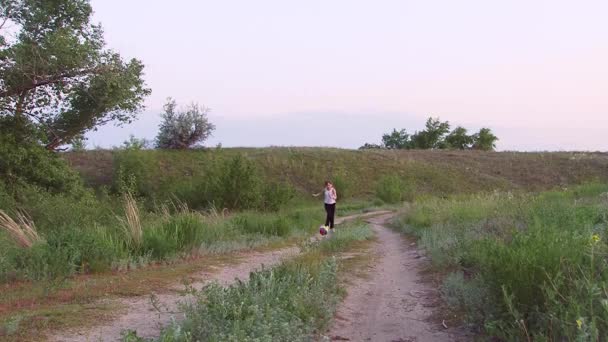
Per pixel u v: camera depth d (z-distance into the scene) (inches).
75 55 775.1
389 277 362.9
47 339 185.8
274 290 220.7
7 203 549.0
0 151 732.7
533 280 179.0
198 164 2071.9
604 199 597.3
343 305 266.8
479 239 338.6
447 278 299.9
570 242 198.7
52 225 502.3
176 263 391.2
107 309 233.9
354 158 2598.4
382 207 1633.9
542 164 2753.4
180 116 2201.0
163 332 169.8
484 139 3944.4
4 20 776.3
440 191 2306.8
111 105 869.2
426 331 218.8
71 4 828.6
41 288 274.5
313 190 2178.9
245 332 163.5
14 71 740.0
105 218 563.8
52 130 882.1
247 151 2504.9
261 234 619.2
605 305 134.9
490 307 203.5
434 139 4074.8
